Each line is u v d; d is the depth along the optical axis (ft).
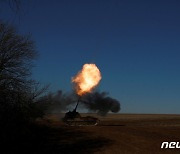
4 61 116.88
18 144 123.65
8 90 114.93
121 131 180.75
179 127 206.90
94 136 161.17
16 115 117.19
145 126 210.38
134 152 133.49
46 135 148.05
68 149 132.77
